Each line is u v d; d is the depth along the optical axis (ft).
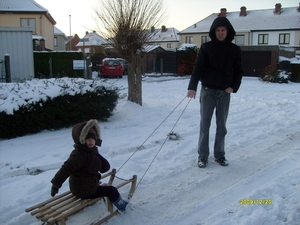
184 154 20.94
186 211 13.88
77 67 57.77
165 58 99.71
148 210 13.88
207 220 13.08
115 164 18.81
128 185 16.05
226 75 17.85
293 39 159.94
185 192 15.62
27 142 22.34
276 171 18.29
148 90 56.49
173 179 17.03
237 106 39.04
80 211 13.50
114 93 27.91
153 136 24.77
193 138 24.67
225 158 20.22
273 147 22.59
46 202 12.22
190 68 92.73
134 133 25.52
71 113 25.35
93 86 26.71
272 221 12.92
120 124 27.76
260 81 76.02
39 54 68.95
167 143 23.21
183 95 49.06
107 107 27.37
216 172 17.99
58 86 25.23
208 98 18.21
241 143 23.26
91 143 12.11
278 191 15.55
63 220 11.09
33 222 12.69
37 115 23.76
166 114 32.94
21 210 13.43
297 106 38.47
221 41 17.58
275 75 73.41
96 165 12.44
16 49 42.68
